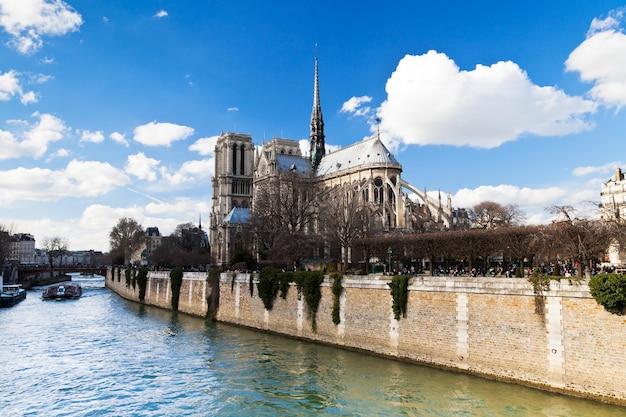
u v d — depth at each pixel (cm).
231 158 18338
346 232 8331
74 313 8975
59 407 3688
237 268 9475
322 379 4175
